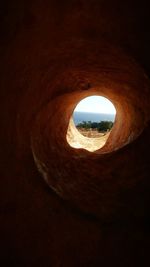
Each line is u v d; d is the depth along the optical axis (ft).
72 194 12.46
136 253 10.17
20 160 10.59
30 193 10.85
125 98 15.47
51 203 11.42
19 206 10.36
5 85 9.28
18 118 10.39
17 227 10.20
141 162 11.69
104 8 8.66
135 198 11.46
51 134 15.70
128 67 11.20
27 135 11.28
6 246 9.93
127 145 13.17
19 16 8.63
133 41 9.17
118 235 10.84
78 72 13.99
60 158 14.88
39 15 8.85
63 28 9.46
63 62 12.10
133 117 15.28
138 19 8.50
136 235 10.60
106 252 10.53
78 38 10.07
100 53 11.28
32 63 10.31
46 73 11.80
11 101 9.75
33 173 11.28
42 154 12.94
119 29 9.07
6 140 9.72
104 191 12.78
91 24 9.27
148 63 9.43
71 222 11.32
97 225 11.33
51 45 10.28
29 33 9.16
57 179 12.76
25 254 10.14
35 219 10.68
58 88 14.24
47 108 14.10
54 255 10.49
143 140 11.84
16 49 9.21
